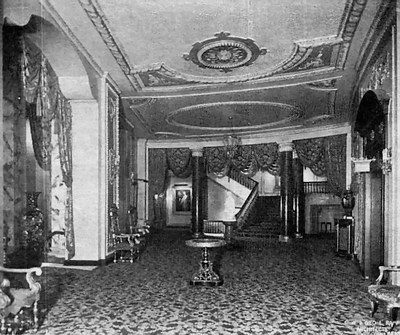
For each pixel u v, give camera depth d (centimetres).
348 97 1114
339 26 679
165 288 748
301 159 1606
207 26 676
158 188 1900
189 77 948
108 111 1007
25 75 707
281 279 836
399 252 561
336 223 1201
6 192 788
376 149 769
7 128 793
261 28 686
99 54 810
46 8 599
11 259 774
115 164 1070
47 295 688
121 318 566
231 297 685
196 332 511
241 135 1759
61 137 873
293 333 505
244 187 2189
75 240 952
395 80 576
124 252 1122
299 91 1053
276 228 1734
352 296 695
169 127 1578
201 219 1808
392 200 579
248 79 955
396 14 564
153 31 695
